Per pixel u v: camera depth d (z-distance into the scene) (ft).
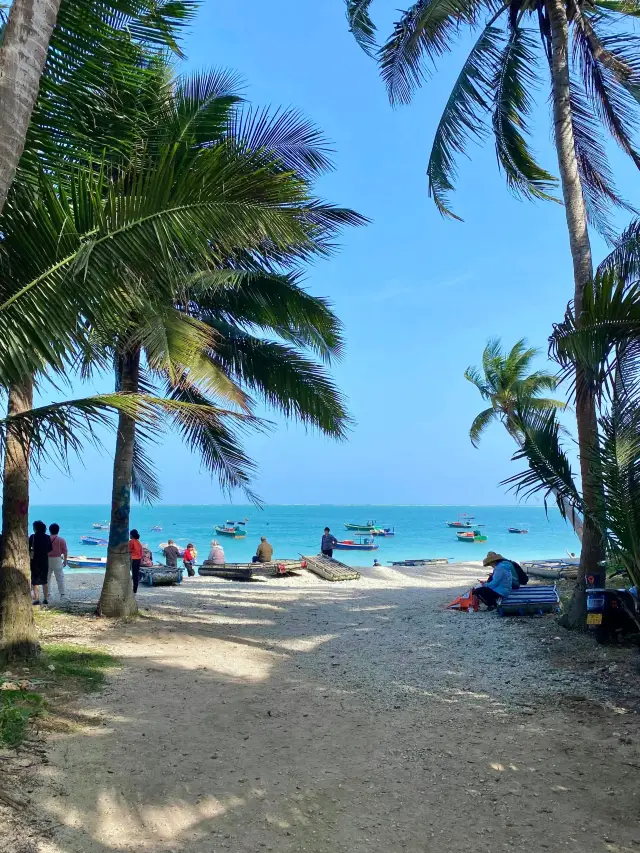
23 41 10.66
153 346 23.94
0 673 22.59
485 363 88.89
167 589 52.90
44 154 13.93
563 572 52.70
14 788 13.47
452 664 27.55
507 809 13.71
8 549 25.07
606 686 22.62
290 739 18.04
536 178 42.06
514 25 38.63
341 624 39.01
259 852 11.95
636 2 34.99
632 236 33.01
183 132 22.35
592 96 40.42
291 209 14.07
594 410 30.48
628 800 13.92
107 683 22.93
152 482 47.21
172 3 14.25
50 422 15.05
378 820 13.25
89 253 12.16
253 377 37.37
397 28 38.63
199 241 13.46
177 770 15.39
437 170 40.70
